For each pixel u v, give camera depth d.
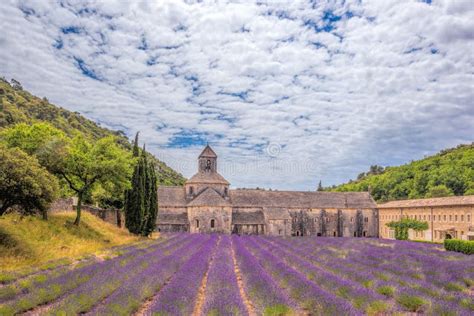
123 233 46.25
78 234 34.66
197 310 13.75
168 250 31.30
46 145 36.06
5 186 22.34
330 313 12.43
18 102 136.38
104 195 55.91
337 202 82.06
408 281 19.05
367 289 16.08
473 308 13.77
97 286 15.28
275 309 12.58
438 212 63.34
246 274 19.94
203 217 67.12
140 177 47.16
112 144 40.34
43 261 22.86
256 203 76.31
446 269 23.95
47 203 24.83
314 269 21.88
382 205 82.00
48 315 11.33
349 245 46.38
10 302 12.84
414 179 121.00
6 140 38.50
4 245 23.88
